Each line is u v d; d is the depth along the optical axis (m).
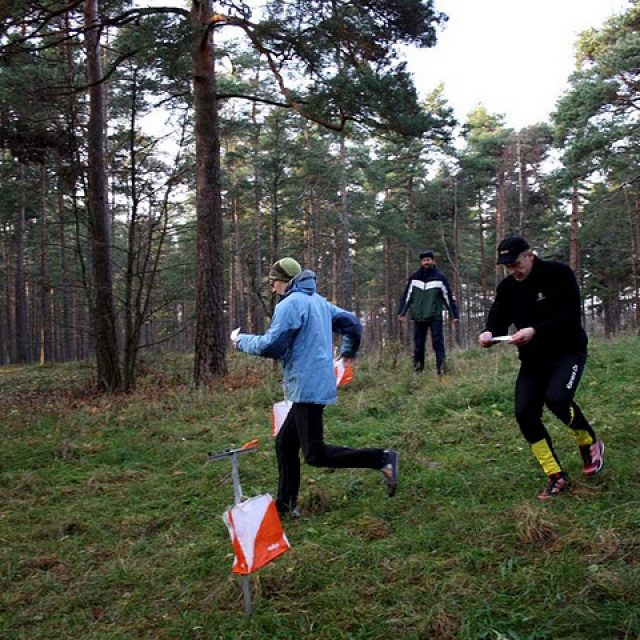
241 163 31.02
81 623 3.39
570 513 3.84
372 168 32.53
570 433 5.39
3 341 39.47
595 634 2.69
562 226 31.34
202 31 10.48
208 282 11.31
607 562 3.23
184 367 14.49
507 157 35.28
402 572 3.44
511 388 7.09
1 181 25.25
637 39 17.48
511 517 3.88
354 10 10.98
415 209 36.56
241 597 3.39
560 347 4.18
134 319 11.27
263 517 3.21
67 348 37.62
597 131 19.00
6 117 11.73
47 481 5.84
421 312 9.35
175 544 4.25
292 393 4.14
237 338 4.16
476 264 41.31
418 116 11.20
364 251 41.69
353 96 10.79
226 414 8.16
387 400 7.69
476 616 2.92
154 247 12.77
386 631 2.95
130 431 7.60
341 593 3.29
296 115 26.78
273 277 4.33
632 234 27.44
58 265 33.91
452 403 6.95
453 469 4.95
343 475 5.12
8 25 10.25
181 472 5.79
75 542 4.43
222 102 23.98
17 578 3.97
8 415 9.09
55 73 12.97
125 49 11.64
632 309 42.75
